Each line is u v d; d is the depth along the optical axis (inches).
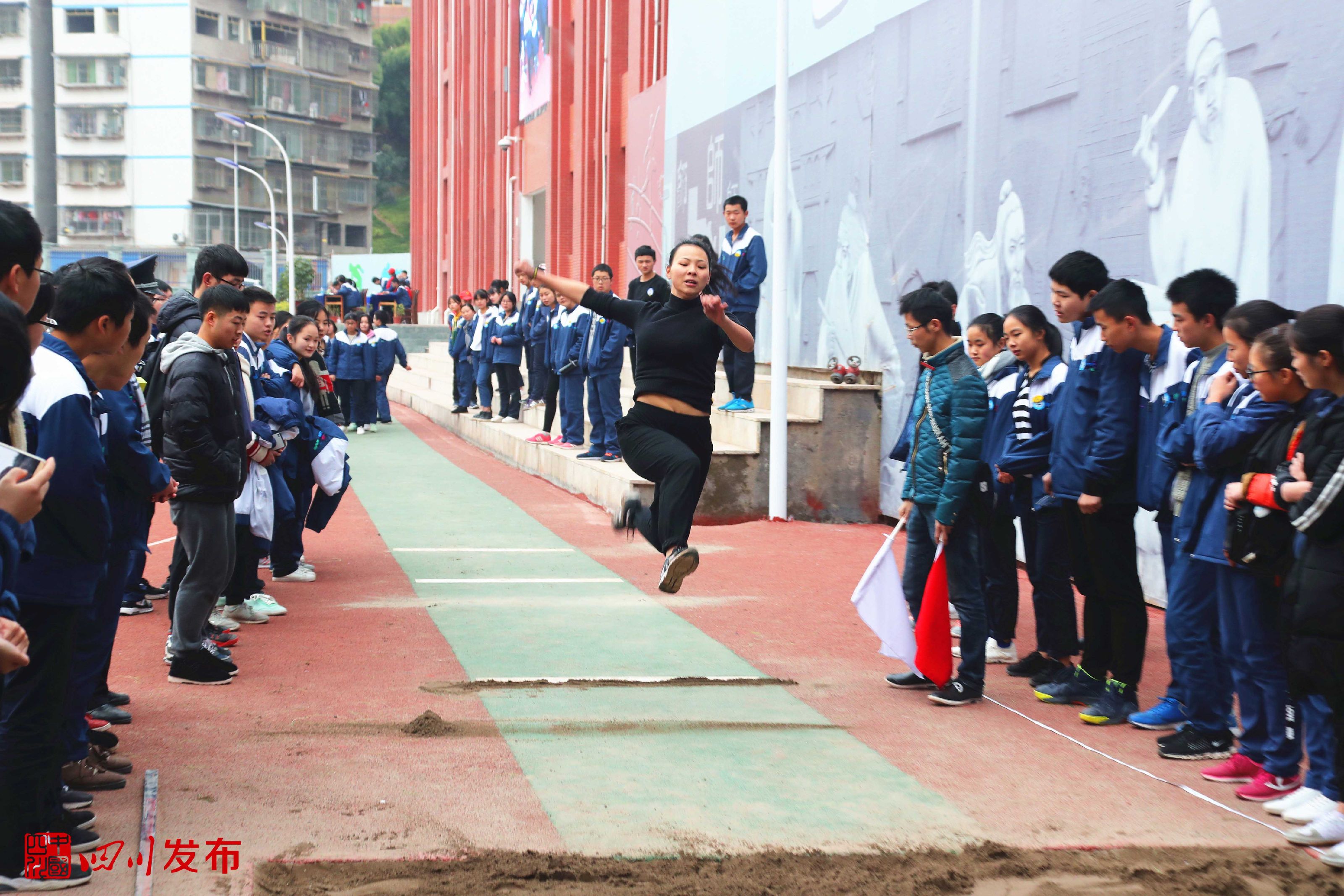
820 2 491.8
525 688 223.1
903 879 140.5
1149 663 248.5
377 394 832.3
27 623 134.9
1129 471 201.9
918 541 228.4
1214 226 269.4
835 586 322.0
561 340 550.0
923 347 221.6
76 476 136.1
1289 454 156.6
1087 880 141.8
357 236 3189.0
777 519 424.2
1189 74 277.6
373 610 288.5
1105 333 196.9
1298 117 245.1
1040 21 335.9
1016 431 236.8
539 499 493.4
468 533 409.4
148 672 228.4
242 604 271.6
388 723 199.2
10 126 2842.0
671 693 222.4
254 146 2938.0
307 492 319.6
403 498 495.2
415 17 2091.5
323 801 161.8
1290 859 148.3
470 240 1595.7
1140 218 296.4
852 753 189.2
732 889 136.5
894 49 425.7
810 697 221.8
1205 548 175.2
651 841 151.1
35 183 2851.9
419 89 2084.2
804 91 510.9
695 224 665.6
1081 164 318.7
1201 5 273.0
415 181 2118.6
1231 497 163.5
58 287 150.2
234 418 217.6
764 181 559.2
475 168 1556.3
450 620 279.6
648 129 777.6
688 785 172.6
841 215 475.2
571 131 1105.4
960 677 219.1
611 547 383.6
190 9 2790.4
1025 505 244.1
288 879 136.3
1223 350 183.9
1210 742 186.4
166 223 2839.6
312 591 310.8
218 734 190.7
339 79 3075.8
